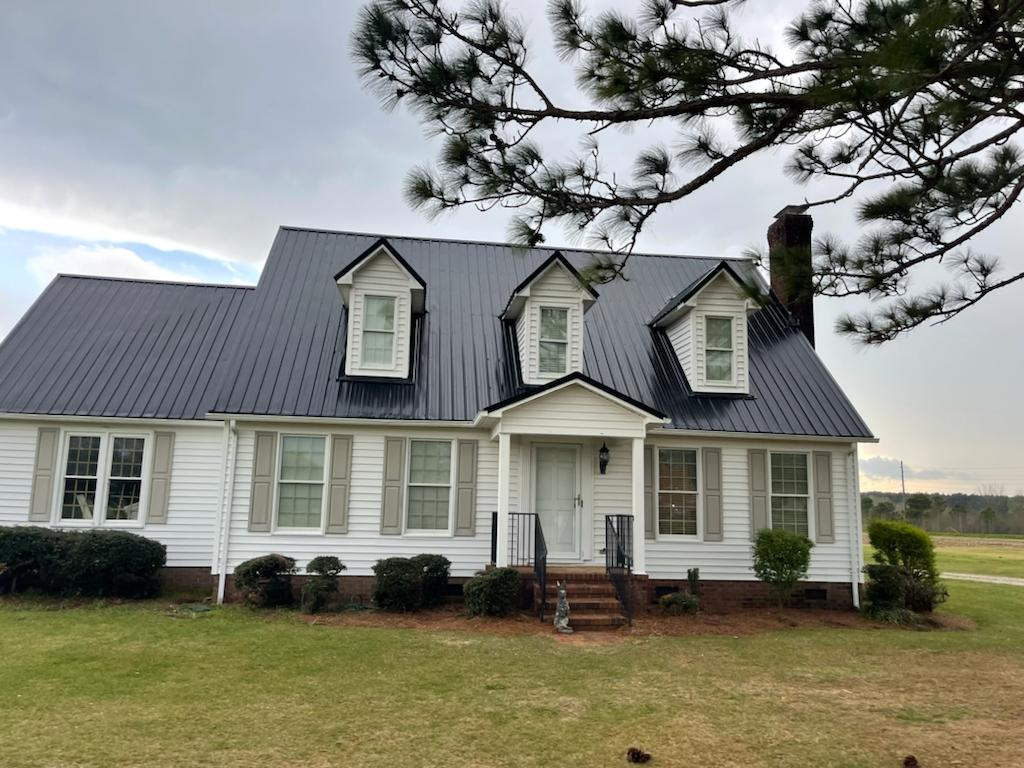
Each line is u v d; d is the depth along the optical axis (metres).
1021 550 43.19
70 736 6.07
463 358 15.82
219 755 5.71
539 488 14.70
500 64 5.31
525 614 12.41
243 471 13.87
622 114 5.39
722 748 6.10
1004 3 3.95
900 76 4.22
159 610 12.30
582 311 15.73
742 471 15.17
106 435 14.62
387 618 12.03
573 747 6.05
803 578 14.70
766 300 6.91
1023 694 8.15
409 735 6.28
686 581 14.62
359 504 14.05
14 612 11.74
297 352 15.19
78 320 16.48
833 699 7.80
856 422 15.48
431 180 5.59
